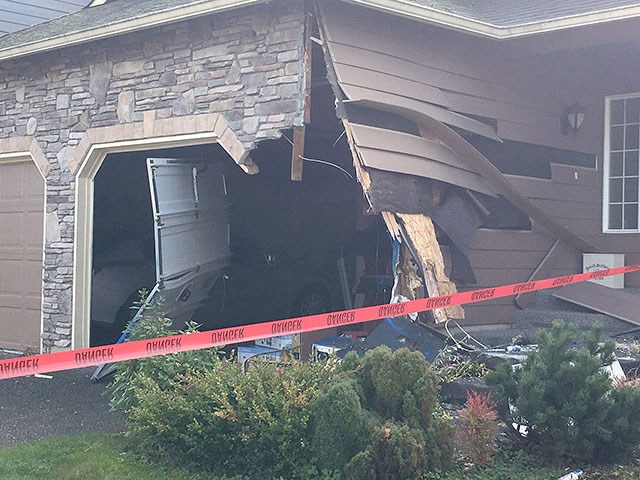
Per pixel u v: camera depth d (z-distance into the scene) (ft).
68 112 32.76
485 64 29.55
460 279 27.27
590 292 29.37
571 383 17.21
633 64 33.24
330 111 32.04
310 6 25.36
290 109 25.80
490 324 28.78
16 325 35.19
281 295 36.47
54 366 18.19
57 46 30.76
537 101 31.50
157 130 29.48
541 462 17.28
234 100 27.25
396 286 25.57
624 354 23.62
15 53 32.27
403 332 23.68
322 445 16.49
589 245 31.89
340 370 18.11
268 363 18.90
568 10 28.71
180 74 28.86
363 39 25.67
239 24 27.12
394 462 15.72
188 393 18.40
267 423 16.89
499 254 29.40
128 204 37.52
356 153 24.76
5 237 35.76
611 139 34.30
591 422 16.81
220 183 33.55
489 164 27.63
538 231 30.94
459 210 27.04
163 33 29.19
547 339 17.52
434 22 26.17
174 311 30.89
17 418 22.95
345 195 35.73
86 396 25.79
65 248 33.09
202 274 31.76
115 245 36.63
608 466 17.15
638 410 16.98
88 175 32.76
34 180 34.76
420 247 24.82
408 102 26.35
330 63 24.80
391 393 16.87
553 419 17.07
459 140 26.71
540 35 28.30
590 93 33.73
